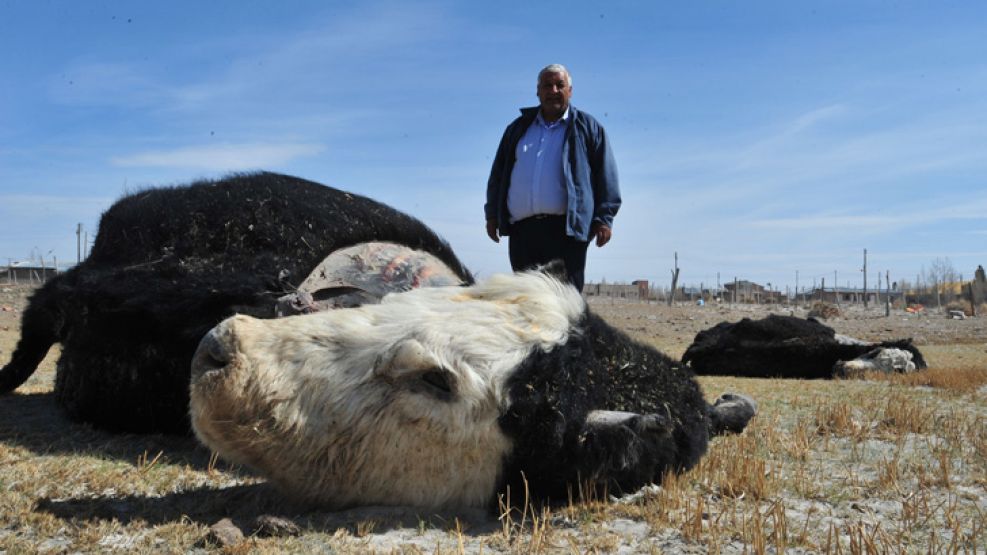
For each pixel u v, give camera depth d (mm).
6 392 7121
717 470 4812
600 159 6711
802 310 43812
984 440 5816
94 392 5426
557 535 3527
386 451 3508
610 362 4090
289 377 3463
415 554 3189
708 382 10828
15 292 27422
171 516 3680
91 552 3207
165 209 5680
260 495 3871
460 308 3678
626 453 3801
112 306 5219
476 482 3654
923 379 11047
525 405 3539
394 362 3438
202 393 3404
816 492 4418
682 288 60094
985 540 3621
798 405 7906
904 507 4016
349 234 5410
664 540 3547
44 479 4227
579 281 6789
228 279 4926
